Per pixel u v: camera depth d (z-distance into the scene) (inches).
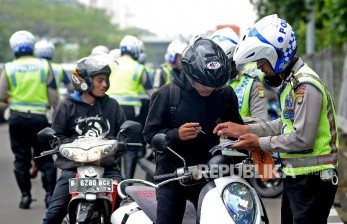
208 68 246.8
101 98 334.6
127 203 290.7
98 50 615.8
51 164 478.3
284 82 255.1
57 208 315.9
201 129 256.5
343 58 852.6
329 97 250.8
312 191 252.1
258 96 350.9
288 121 253.9
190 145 259.6
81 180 298.2
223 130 249.6
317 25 1054.4
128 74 557.0
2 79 486.6
